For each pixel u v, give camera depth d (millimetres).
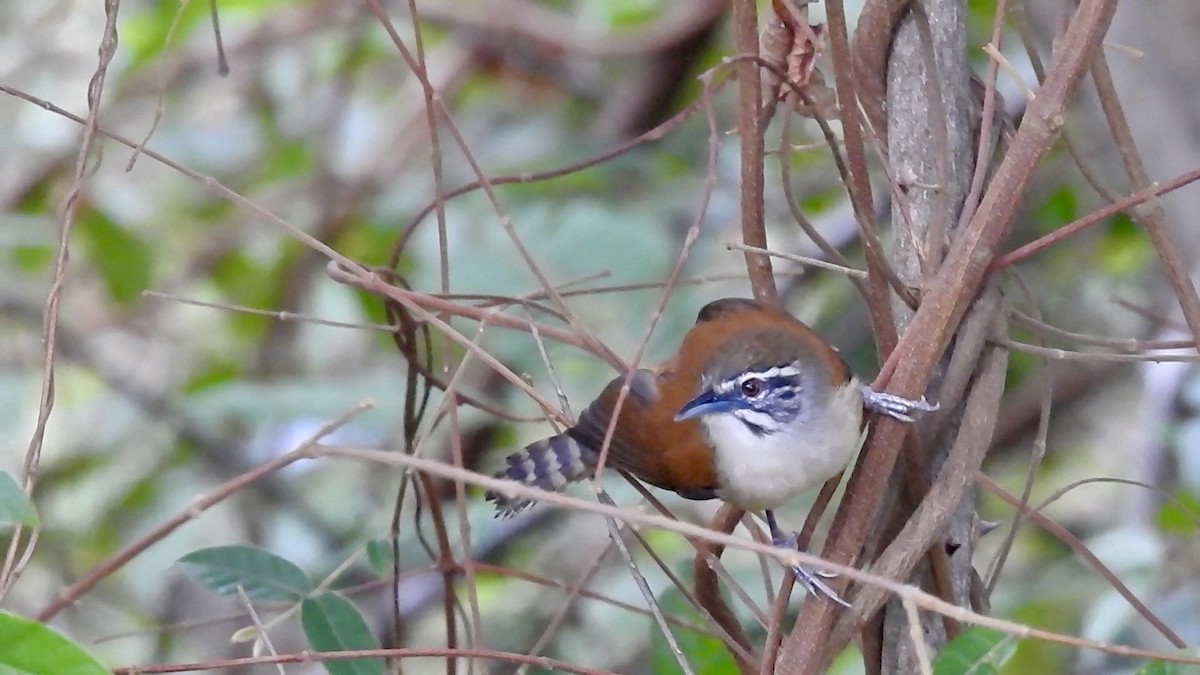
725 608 7074
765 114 6812
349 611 7008
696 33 13766
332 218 13484
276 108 14578
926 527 5871
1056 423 13281
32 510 4840
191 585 12547
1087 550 6742
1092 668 10344
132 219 13383
